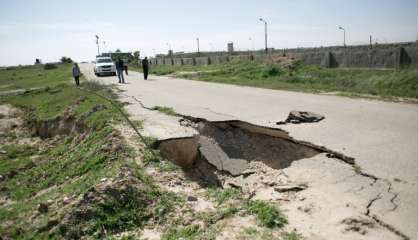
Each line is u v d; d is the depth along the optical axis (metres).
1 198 7.88
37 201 6.45
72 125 12.91
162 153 7.58
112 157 7.25
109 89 17.69
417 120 8.89
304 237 4.02
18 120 17.73
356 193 5.03
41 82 33.38
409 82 14.59
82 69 49.28
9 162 10.70
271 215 4.47
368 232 4.07
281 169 6.77
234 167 7.28
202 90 17.06
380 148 6.75
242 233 4.19
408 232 4.01
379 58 22.92
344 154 6.47
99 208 4.79
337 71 22.86
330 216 4.45
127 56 63.38
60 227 4.62
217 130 9.21
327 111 10.41
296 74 22.56
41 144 12.92
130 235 4.40
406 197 4.80
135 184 5.40
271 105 11.73
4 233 5.16
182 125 9.53
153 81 23.33
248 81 20.17
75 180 7.04
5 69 79.38
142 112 11.35
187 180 6.24
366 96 13.02
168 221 4.67
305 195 5.15
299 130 8.27
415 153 6.39
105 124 10.03
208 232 4.28
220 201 5.16
